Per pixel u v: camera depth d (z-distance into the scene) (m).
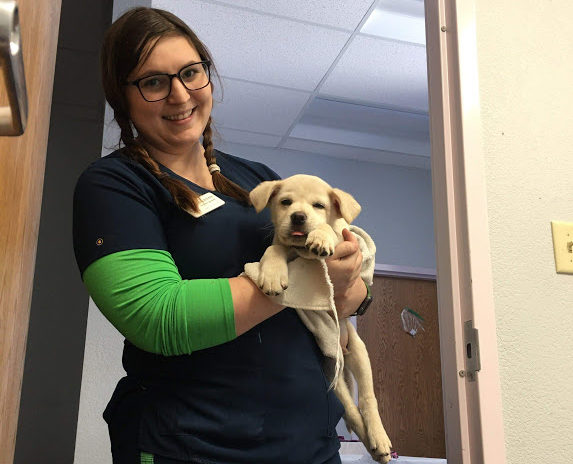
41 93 0.89
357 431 1.42
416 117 4.50
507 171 1.32
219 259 1.12
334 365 1.20
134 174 1.09
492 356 1.18
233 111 4.35
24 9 0.73
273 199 1.30
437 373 4.68
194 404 1.03
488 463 1.13
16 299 0.77
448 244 1.26
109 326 2.93
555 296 1.28
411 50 3.65
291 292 1.02
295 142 4.77
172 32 1.19
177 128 1.19
